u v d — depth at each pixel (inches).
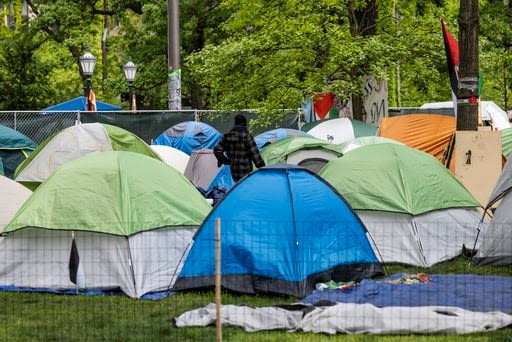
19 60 2635.3
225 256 690.2
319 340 546.0
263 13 1568.7
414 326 559.8
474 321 566.6
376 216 823.7
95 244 716.0
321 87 1445.6
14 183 862.5
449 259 816.9
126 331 573.6
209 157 1282.0
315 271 684.1
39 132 1724.9
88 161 762.2
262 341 543.8
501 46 2097.7
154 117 1740.9
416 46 1434.5
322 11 1521.9
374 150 874.1
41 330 581.0
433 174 855.7
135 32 2421.3
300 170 727.7
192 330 571.8
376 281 690.8
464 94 978.1
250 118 1772.9
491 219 829.2
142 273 703.1
